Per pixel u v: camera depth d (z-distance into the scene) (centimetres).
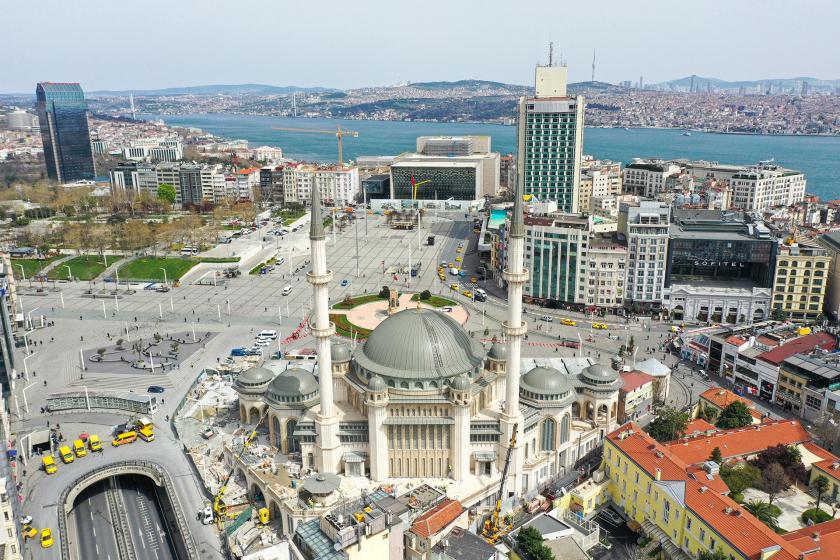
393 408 17112
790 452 17512
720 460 17462
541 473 18412
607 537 16188
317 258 16338
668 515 15438
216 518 16962
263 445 19600
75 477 18525
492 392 18925
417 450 17462
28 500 17538
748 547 13175
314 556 12412
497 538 15662
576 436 19650
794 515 16188
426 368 17188
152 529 17488
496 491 17425
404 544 13738
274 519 17138
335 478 16438
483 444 17750
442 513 14312
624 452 16975
